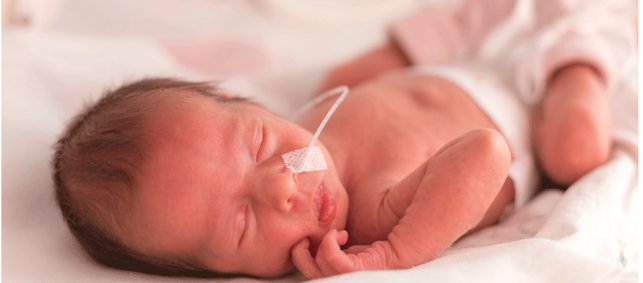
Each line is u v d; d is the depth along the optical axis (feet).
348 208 3.73
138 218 3.34
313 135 3.74
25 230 3.78
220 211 3.27
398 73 5.45
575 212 3.35
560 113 4.34
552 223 3.32
